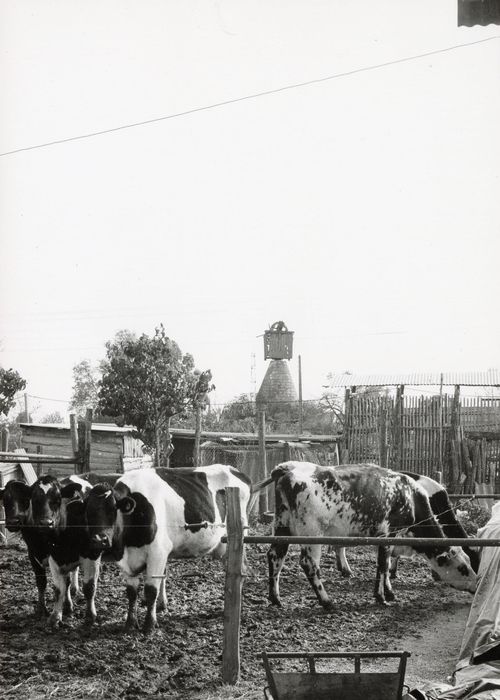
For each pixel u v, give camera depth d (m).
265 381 57.56
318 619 10.85
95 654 9.02
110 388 23.22
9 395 23.11
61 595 10.25
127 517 10.12
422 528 12.70
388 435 24.34
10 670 8.41
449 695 6.73
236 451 26.61
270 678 6.50
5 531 16.83
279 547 11.69
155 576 10.13
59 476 24.16
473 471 24.05
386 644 9.74
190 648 9.33
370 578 13.89
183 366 23.47
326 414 52.44
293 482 11.89
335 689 6.50
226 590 8.25
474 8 8.67
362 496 12.16
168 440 23.95
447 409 24.30
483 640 8.61
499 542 8.16
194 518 11.00
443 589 13.23
